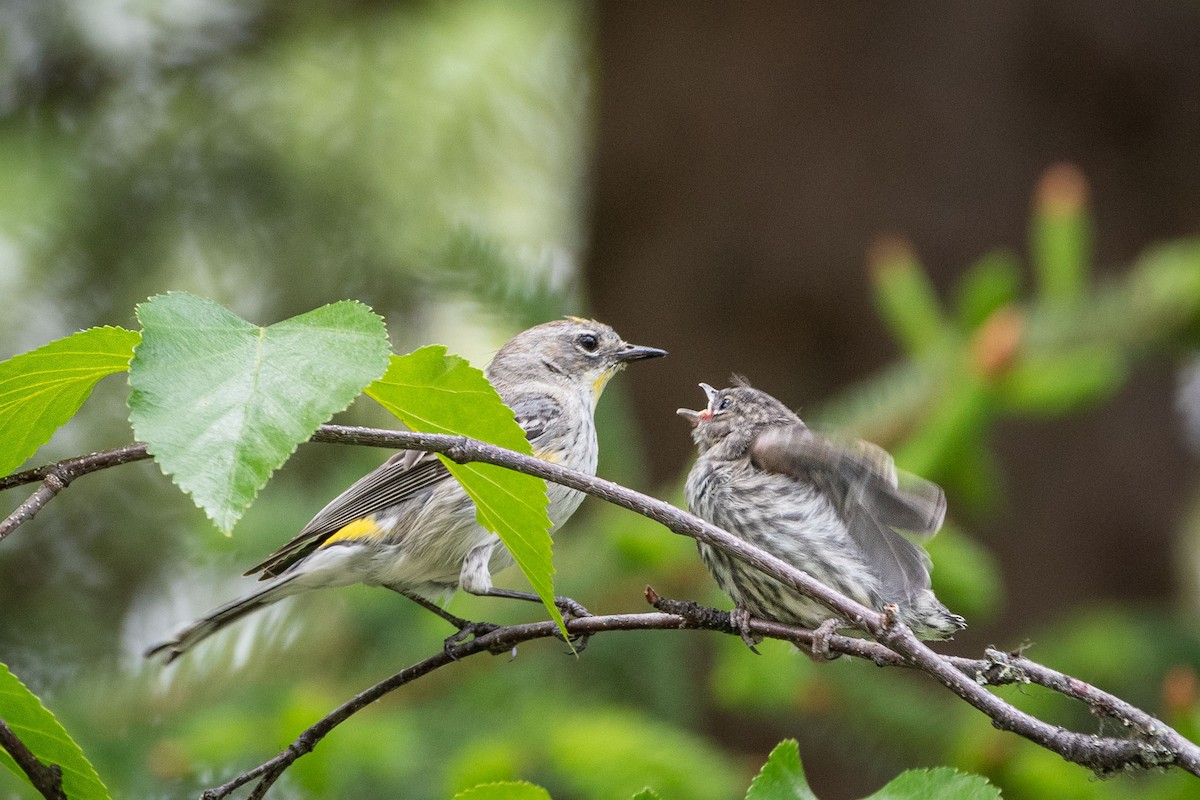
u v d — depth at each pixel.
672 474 13.38
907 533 6.68
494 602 9.76
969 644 12.95
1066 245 10.16
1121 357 9.73
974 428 9.34
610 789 8.52
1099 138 14.16
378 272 13.73
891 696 9.66
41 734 4.61
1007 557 13.23
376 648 9.68
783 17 14.15
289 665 9.63
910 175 13.81
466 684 9.51
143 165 13.59
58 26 13.87
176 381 4.13
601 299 14.30
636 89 14.43
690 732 9.71
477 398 4.75
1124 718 4.91
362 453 10.59
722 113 14.08
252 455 4.03
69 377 4.75
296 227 13.74
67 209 13.24
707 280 13.79
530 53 14.98
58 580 12.16
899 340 13.27
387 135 14.34
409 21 14.69
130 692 9.51
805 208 13.74
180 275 13.41
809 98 13.97
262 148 13.95
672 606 5.98
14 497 12.01
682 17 14.39
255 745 8.81
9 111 13.66
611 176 14.45
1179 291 9.57
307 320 4.40
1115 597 13.36
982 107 13.93
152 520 12.42
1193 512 15.12
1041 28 14.17
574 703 9.38
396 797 8.88
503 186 14.80
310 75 14.42
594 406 10.24
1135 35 14.24
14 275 12.99
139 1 14.12
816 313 13.52
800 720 10.23
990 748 8.80
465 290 10.42
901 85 13.93
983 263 13.20
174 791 8.69
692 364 13.62
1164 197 14.23
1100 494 13.51
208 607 12.27
